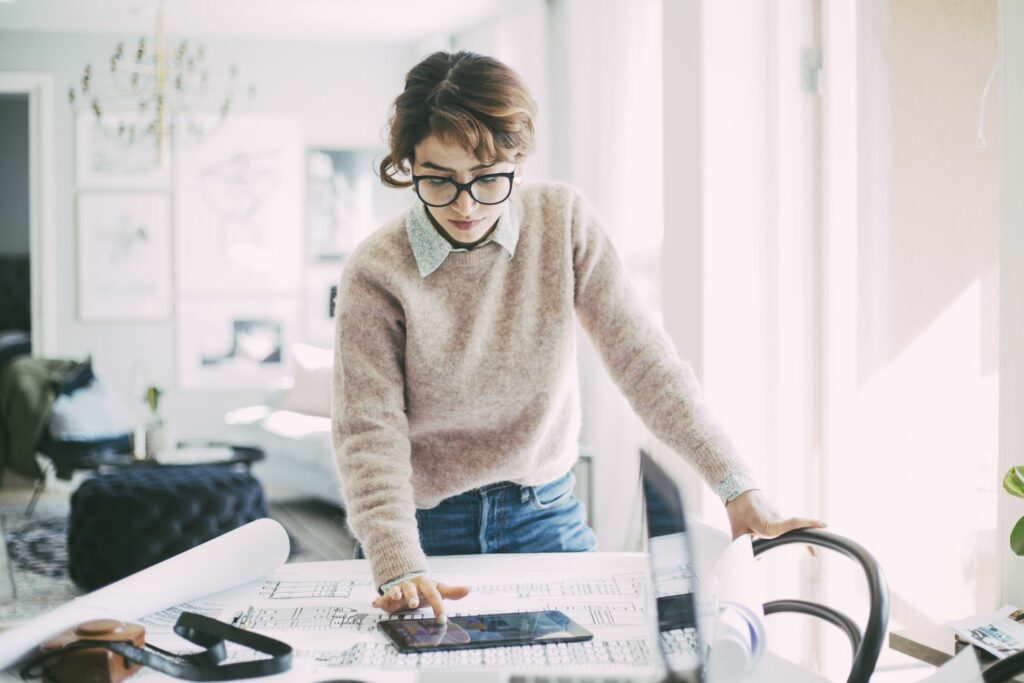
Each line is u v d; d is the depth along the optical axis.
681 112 2.33
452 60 1.13
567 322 1.32
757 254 2.28
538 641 1.01
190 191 6.10
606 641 1.02
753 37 2.26
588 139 4.21
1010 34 1.39
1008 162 1.40
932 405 2.01
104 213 6.00
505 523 1.41
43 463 5.56
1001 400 1.42
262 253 6.21
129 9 5.40
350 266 1.28
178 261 6.11
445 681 0.86
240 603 1.17
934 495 2.01
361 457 1.20
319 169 6.27
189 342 6.15
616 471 3.87
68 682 0.89
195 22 5.71
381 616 1.12
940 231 1.99
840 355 2.22
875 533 2.16
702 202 2.25
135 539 3.32
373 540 1.13
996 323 1.86
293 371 5.50
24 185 8.04
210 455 4.34
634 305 1.35
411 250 1.26
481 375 1.31
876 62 2.13
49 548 4.18
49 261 5.93
